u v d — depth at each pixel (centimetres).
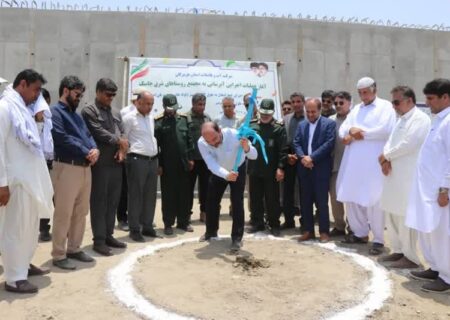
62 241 474
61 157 464
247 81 946
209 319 356
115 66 922
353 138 560
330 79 982
